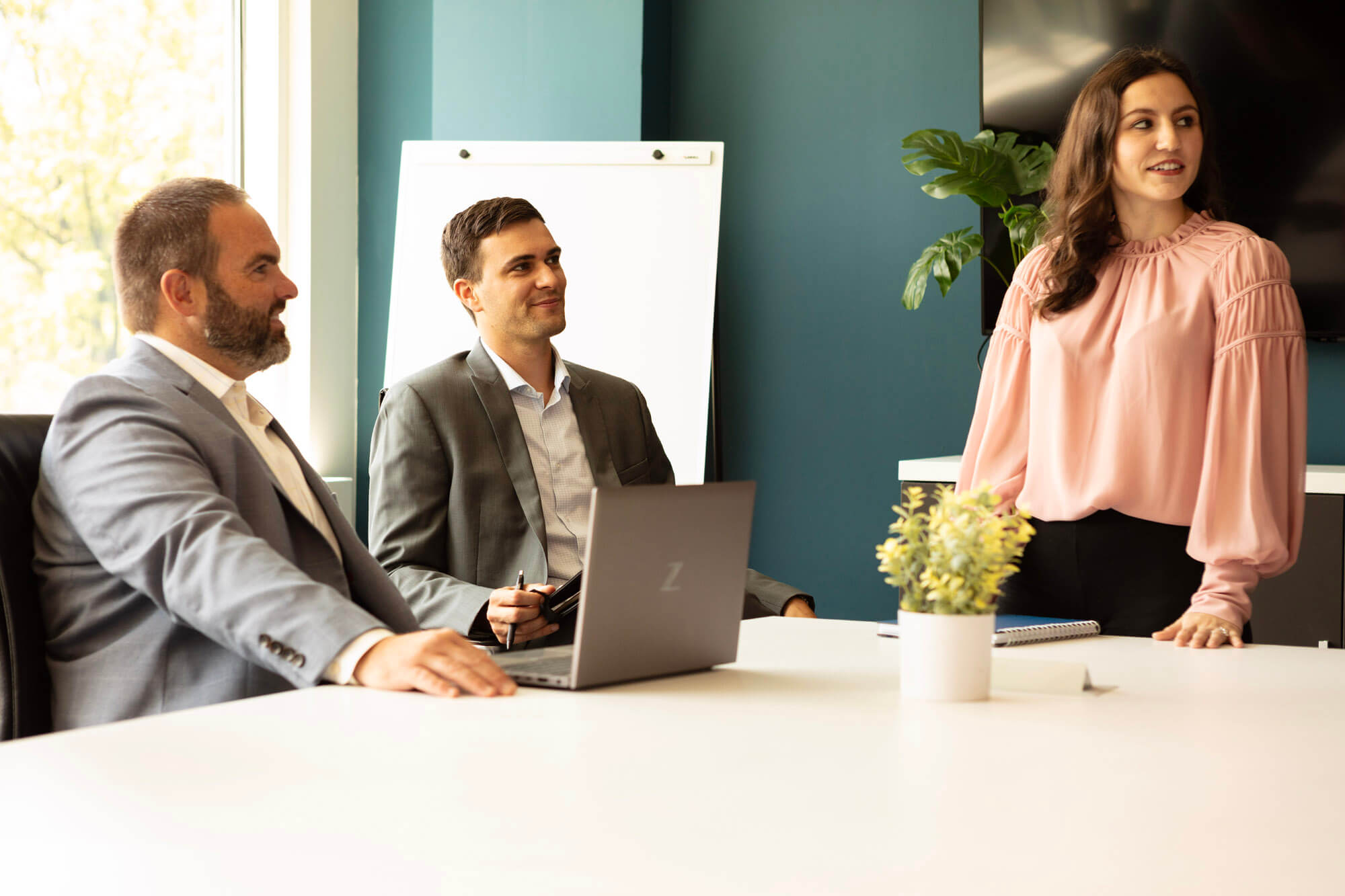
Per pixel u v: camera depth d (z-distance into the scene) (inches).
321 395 162.6
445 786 32.8
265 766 34.9
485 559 87.8
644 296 149.9
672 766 35.3
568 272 151.7
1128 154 63.5
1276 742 38.6
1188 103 63.7
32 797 31.6
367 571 69.2
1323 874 26.1
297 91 160.1
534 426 93.9
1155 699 45.4
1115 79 64.5
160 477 56.2
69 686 58.6
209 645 58.7
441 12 162.7
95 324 136.5
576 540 91.6
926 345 152.6
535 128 159.0
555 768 34.8
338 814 30.2
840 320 156.4
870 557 155.4
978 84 150.4
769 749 37.4
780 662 53.7
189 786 32.7
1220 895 24.8
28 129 129.4
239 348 71.5
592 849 27.6
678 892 24.9
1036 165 133.1
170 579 53.1
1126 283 64.7
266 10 157.9
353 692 46.1
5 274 126.7
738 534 51.4
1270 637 113.1
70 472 58.1
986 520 45.9
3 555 57.5
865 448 155.6
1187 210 66.9
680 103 163.6
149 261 69.9
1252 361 60.5
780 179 159.0
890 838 28.5
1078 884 25.4
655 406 148.3
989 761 36.1
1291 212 128.5
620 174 151.6
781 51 158.9
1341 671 50.9
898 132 153.8
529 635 75.5
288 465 73.0
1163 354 62.1
